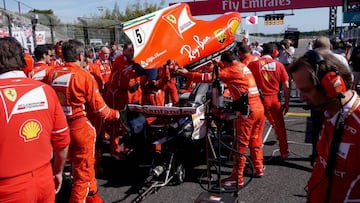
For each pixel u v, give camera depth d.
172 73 4.35
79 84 3.04
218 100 2.92
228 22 4.52
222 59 3.86
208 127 3.07
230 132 4.95
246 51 4.76
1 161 1.83
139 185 4.21
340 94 1.38
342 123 1.42
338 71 1.40
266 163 4.88
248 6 19.30
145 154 4.15
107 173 4.64
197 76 3.71
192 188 4.07
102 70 7.45
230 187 3.53
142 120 3.90
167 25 3.89
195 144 4.24
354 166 1.42
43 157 2.01
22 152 1.89
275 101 4.73
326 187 1.54
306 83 1.42
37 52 4.23
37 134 1.96
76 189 3.17
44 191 2.04
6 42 1.96
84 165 3.18
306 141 5.87
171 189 4.05
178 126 3.99
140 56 3.61
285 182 4.19
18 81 1.96
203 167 4.67
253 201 3.68
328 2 17.94
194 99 5.07
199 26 4.24
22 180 1.89
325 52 1.48
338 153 1.44
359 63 5.56
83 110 3.14
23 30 12.27
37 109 1.98
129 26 3.59
